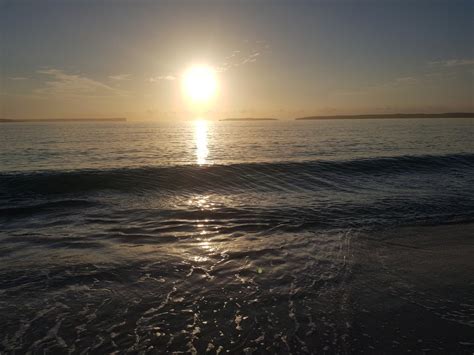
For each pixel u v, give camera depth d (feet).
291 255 22.41
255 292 17.56
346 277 19.34
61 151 91.71
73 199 36.45
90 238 25.03
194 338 13.83
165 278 19.02
